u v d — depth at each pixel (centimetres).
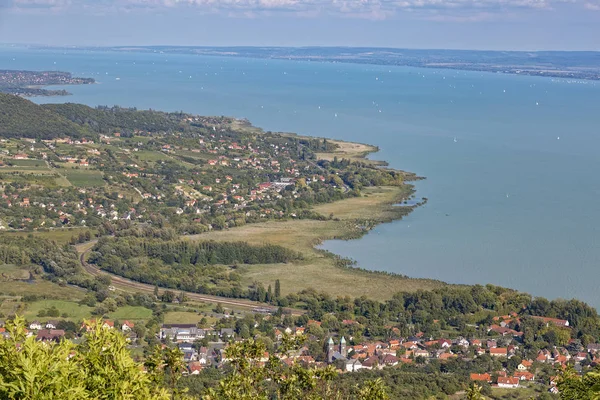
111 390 5200
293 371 6869
